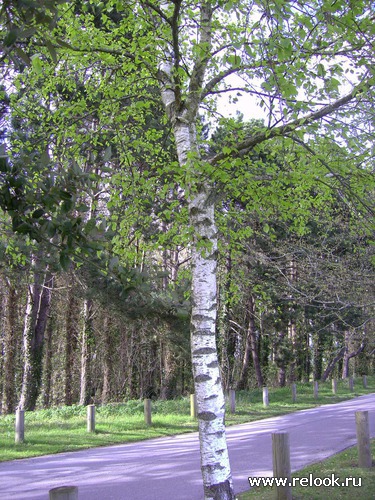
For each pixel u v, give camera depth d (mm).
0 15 2783
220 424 4906
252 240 14930
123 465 9117
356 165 6344
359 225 7730
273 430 13180
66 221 3133
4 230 5367
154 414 16969
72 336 26219
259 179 6035
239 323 27375
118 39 6988
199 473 8305
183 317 4527
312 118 5555
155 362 26547
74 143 7949
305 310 23594
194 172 5055
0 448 10609
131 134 8086
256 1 4758
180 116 6000
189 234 5285
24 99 7836
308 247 12641
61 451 10703
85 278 16125
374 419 13844
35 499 6863
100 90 7289
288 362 27141
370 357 32062
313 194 9188
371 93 5629
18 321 23219
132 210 7316
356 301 9641
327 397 23578
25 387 19438
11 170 3240
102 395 26000
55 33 6293
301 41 5277
